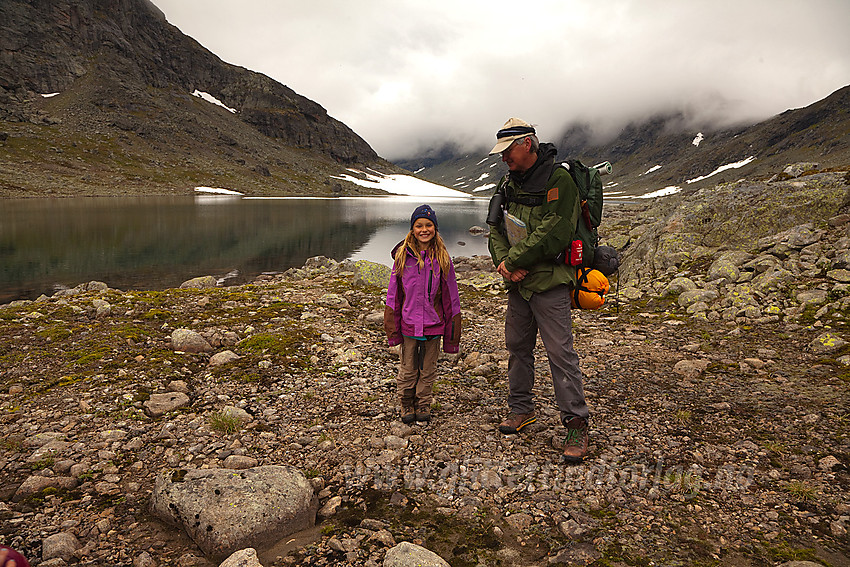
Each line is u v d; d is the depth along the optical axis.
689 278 8.95
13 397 4.50
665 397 4.64
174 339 6.08
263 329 7.00
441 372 5.56
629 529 2.77
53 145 115.62
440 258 4.02
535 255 3.46
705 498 3.05
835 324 6.06
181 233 33.66
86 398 4.50
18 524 2.79
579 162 3.61
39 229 33.31
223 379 5.13
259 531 2.67
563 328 3.59
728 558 2.51
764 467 3.38
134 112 159.88
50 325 6.65
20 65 146.88
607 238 16.50
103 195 86.81
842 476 3.19
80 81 161.62
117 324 6.81
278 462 3.55
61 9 173.50
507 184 3.79
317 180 173.88
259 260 22.78
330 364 5.66
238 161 158.50
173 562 2.53
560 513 2.93
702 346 6.08
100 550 2.60
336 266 17.98
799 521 2.79
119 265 20.44
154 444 3.76
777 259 8.21
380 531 2.75
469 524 2.86
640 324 7.34
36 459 3.48
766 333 6.30
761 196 10.32
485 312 8.83
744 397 4.53
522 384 4.04
